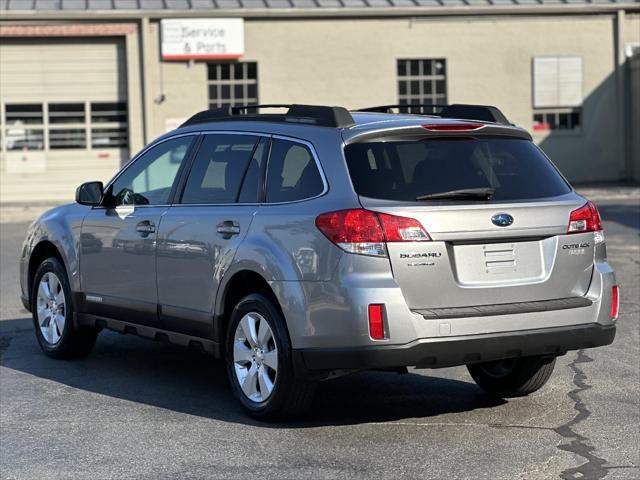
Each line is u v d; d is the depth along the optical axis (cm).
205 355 902
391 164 633
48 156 3102
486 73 3247
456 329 610
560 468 562
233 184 709
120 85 3111
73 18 3027
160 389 768
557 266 647
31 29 3020
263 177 686
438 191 625
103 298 818
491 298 626
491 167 655
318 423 664
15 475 563
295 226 638
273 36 3138
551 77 3272
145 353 911
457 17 3216
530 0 3262
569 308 644
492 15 3228
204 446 613
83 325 850
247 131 719
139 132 3100
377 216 607
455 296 617
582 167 3309
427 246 610
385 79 3200
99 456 596
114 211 812
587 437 623
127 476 558
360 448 605
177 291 736
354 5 3162
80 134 3108
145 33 3061
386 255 604
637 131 3278
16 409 710
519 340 627
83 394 754
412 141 647
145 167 805
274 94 3155
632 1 3275
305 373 627
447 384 783
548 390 750
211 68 3131
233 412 696
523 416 678
